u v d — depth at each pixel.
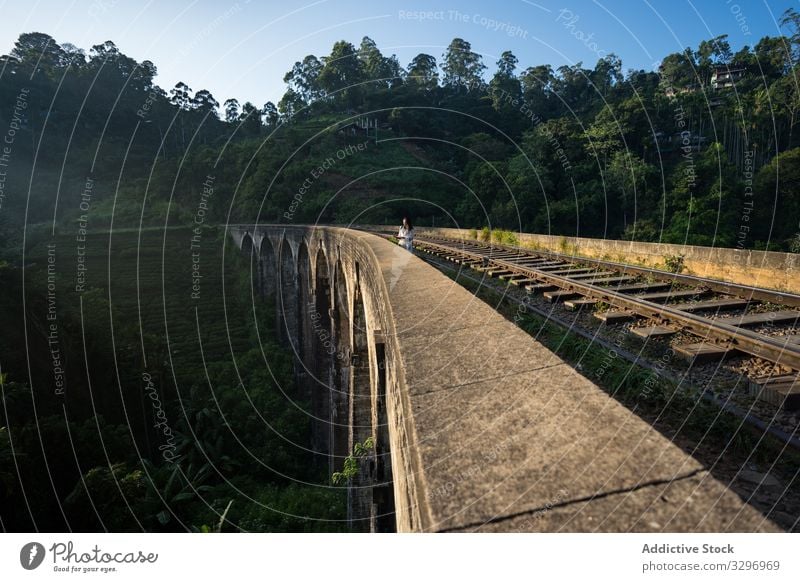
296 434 22.92
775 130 43.56
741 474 2.89
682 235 36.25
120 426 17.83
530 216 47.75
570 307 7.02
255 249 39.19
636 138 54.97
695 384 4.11
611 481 1.46
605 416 1.85
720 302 6.74
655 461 1.54
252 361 28.44
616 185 48.47
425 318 3.51
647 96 56.81
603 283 8.73
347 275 12.25
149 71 84.00
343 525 14.73
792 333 5.29
